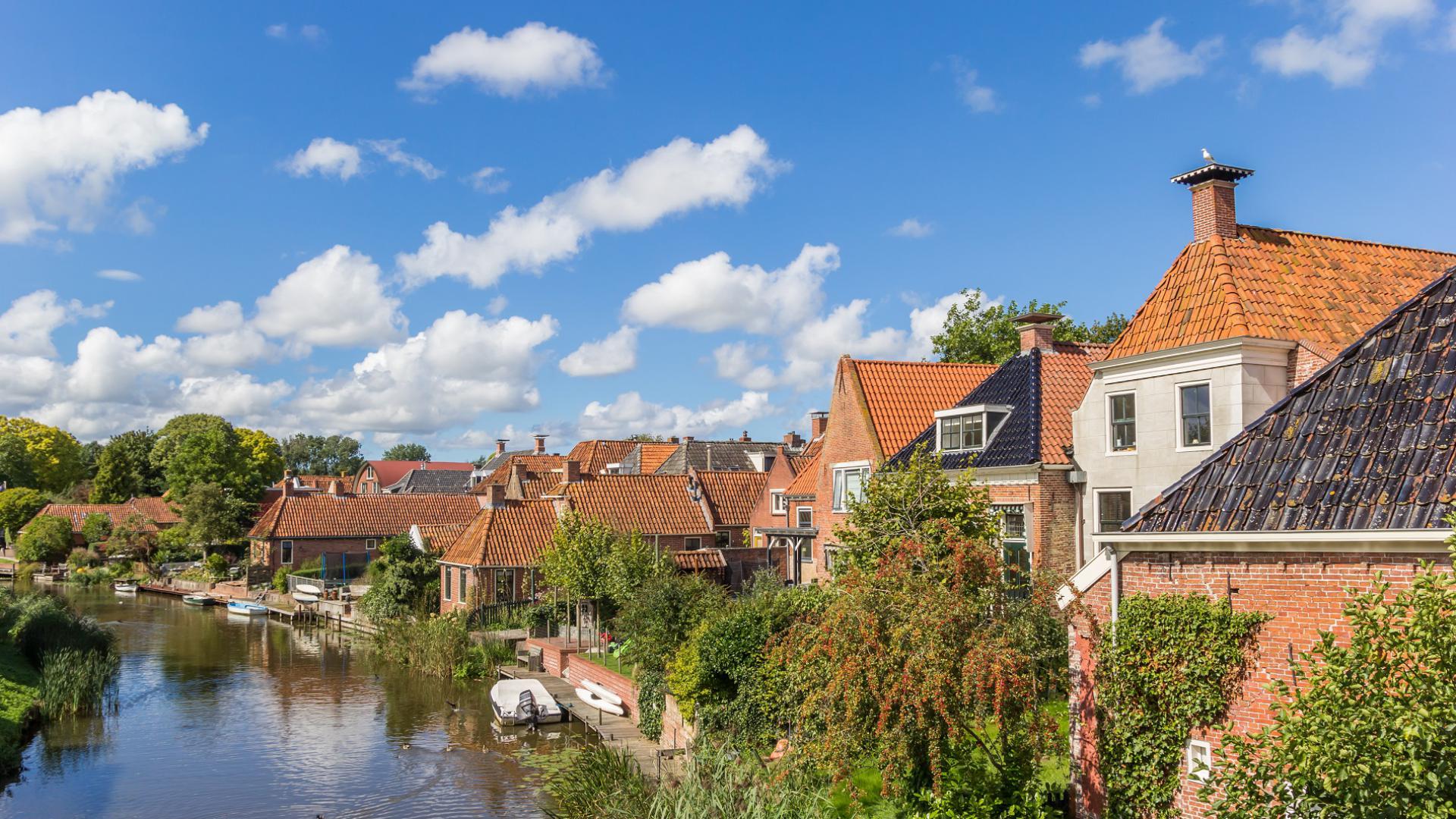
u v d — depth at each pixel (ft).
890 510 69.67
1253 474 43.06
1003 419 87.40
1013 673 43.70
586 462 216.74
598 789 66.80
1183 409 66.08
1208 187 68.59
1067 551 79.00
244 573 219.00
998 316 154.20
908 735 46.91
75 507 275.39
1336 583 38.58
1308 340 62.39
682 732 77.61
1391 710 24.89
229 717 102.83
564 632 126.31
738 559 136.26
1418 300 42.83
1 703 97.04
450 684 118.32
